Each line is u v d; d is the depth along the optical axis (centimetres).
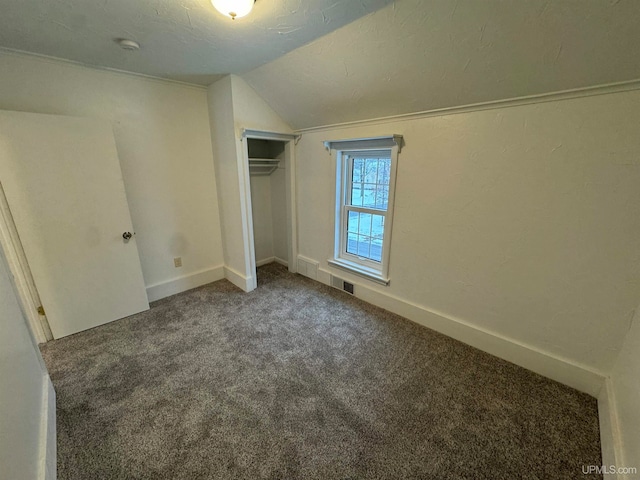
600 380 163
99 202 227
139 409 159
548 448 137
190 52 198
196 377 184
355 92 212
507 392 171
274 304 280
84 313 232
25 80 196
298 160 317
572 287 165
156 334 230
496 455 134
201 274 321
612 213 146
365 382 180
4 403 98
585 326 164
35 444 117
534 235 173
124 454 134
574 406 161
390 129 226
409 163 221
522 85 153
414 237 233
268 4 140
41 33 166
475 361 199
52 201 206
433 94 184
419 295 242
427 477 125
